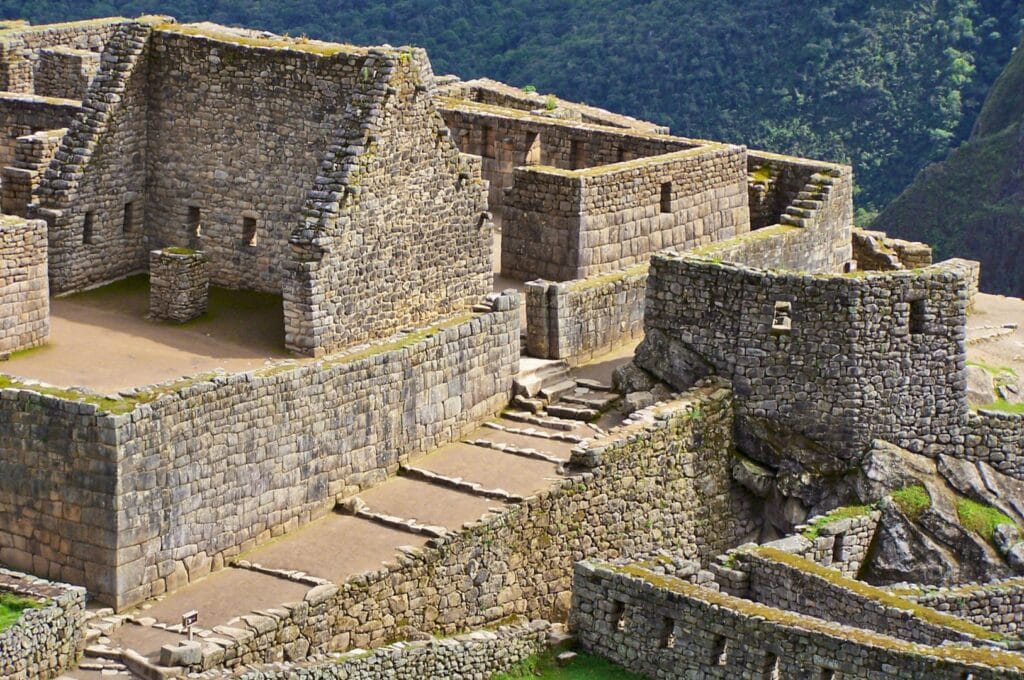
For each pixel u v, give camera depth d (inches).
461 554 2094.0
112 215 2452.0
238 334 2340.1
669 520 2272.4
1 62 2930.6
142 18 2487.7
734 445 2317.9
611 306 2456.9
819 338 2284.7
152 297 2365.9
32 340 2271.2
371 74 2310.5
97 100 2436.0
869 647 1903.3
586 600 2070.6
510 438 2289.6
